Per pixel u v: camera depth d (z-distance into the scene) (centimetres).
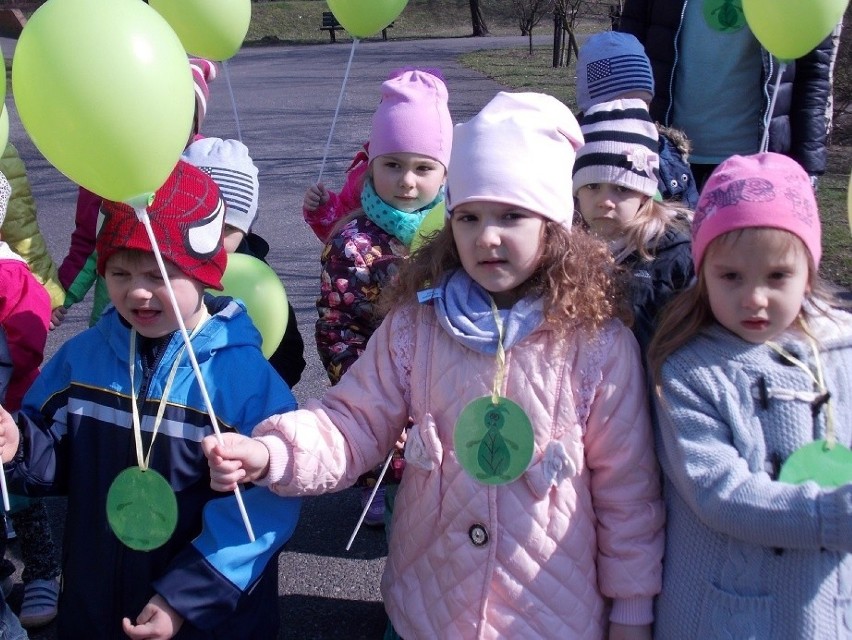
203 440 196
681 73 393
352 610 306
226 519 212
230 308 230
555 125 210
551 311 203
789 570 193
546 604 202
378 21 348
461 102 1351
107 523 218
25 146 1086
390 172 304
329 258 305
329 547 342
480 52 2283
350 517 362
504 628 202
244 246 338
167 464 216
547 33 3145
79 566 221
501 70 1825
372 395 218
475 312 208
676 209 286
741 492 186
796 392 196
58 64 177
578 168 278
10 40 2269
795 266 192
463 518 205
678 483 198
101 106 178
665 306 217
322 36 3231
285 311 291
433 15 3506
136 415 215
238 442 197
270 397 223
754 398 196
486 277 205
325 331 302
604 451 205
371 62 2088
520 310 206
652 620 208
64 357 229
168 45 189
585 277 206
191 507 218
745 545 195
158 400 218
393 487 300
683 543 204
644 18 407
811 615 192
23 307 262
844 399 198
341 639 291
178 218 211
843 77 847
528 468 202
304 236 738
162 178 195
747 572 195
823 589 193
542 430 203
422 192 306
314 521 359
